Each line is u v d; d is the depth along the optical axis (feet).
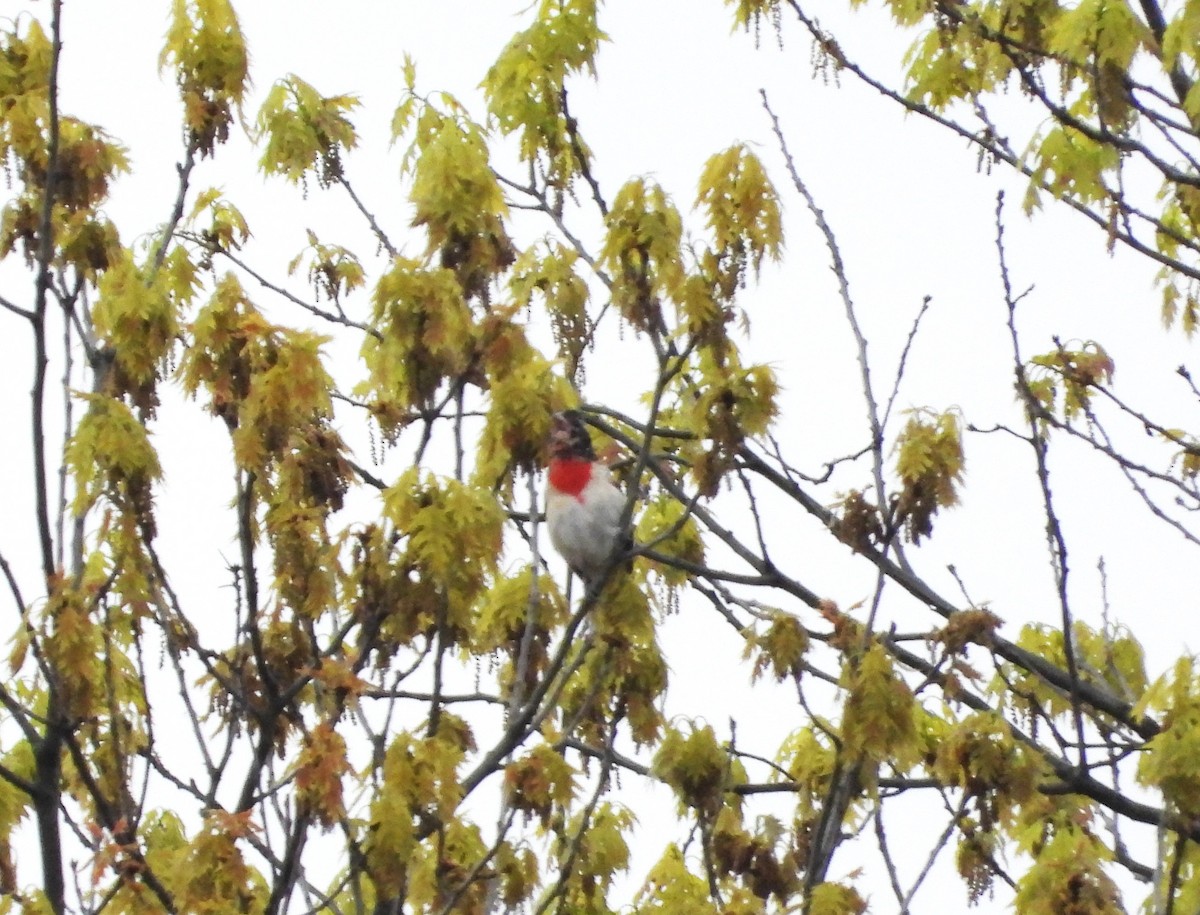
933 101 47.16
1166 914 32.37
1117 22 40.52
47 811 32.27
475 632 32.55
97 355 34.76
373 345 40.29
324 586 30.48
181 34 38.70
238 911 29.07
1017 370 39.83
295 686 30.35
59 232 37.99
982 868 36.86
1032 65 44.52
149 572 31.76
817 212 42.80
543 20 50.26
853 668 33.71
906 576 44.73
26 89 40.73
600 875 35.91
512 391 34.78
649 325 35.58
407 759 29.50
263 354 30.58
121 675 34.60
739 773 41.68
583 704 36.91
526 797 31.50
